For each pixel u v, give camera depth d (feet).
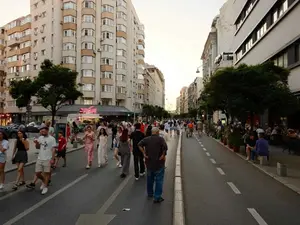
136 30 271.08
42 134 28.48
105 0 207.92
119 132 44.27
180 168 41.68
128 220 20.12
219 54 204.33
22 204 24.14
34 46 211.41
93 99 199.82
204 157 55.57
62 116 182.19
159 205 23.85
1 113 234.79
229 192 28.48
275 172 38.63
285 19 75.92
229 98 60.75
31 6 216.13
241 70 60.59
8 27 242.99
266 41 92.22
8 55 232.12
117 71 214.69
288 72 65.31
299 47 69.82
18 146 30.81
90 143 43.45
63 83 112.27
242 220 20.36
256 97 59.52
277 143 75.87
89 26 199.62
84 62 197.67
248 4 117.39
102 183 32.42
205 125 150.71
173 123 130.21
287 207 23.50
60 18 199.72
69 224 19.34
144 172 37.17
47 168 28.09
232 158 54.19
